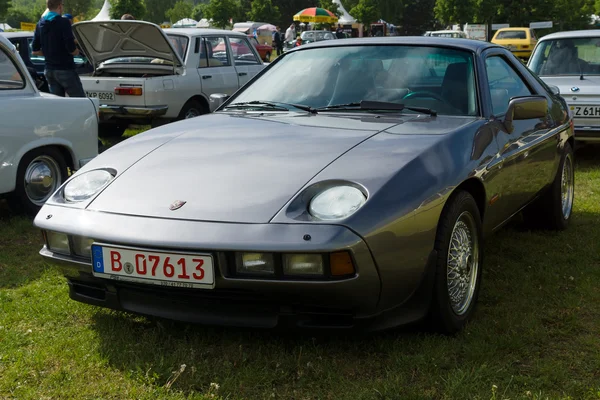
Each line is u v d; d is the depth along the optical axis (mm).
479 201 3098
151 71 8445
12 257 4086
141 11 47562
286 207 2387
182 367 2443
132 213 2520
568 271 3711
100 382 2469
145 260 2428
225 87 9078
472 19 47594
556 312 3127
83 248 2609
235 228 2342
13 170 4719
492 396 2322
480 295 3355
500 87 3703
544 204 4383
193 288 2391
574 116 6867
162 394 2367
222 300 2463
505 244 4262
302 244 2264
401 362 2561
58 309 3143
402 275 2488
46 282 3594
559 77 7344
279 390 2412
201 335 2830
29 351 2725
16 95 4824
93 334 2869
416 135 2863
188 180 2623
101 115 8086
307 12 40625
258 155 2730
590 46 7551
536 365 2588
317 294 2334
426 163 2637
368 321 2488
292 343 2746
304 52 3885
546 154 4035
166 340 2775
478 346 2691
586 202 5387
